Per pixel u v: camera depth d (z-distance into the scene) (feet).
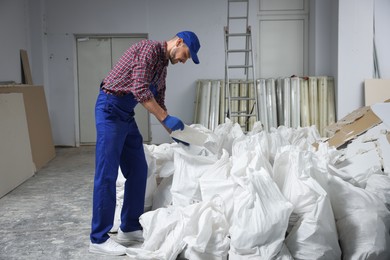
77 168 17.34
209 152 8.65
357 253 6.41
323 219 6.48
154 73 8.16
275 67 22.71
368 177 8.32
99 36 23.11
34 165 16.37
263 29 22.56
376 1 19.31
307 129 12.22
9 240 9.04
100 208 8.02
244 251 6.46
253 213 6.45
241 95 20.77
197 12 22.25
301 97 20.49
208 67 22.45
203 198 7.74
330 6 20.84
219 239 6.98
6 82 18.95
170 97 22.63
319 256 6.38
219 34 22.29
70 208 11.52
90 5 22.57
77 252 8.30
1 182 12.91
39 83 22.75
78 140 23.67
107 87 7.91
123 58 7.89
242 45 22.33
